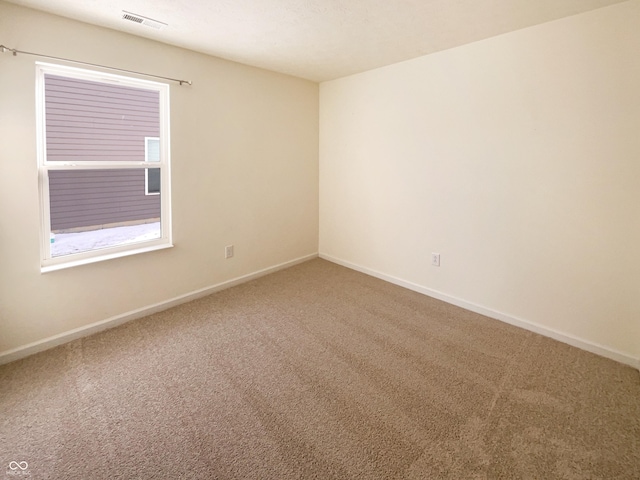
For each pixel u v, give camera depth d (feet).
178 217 10.18
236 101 11.15
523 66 8.26
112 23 7.84
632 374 7.07
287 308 10.28
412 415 5.96
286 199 13.39
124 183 9.30
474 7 7.00
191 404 6.22
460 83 9.52
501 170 9.00
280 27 8.08
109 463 4.97
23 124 7.25
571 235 7.99
